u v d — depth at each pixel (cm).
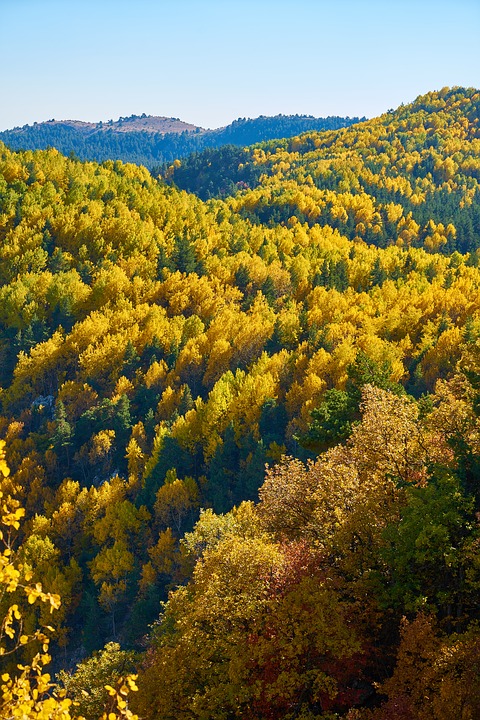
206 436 9588
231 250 18562
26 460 10694
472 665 1634
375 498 2366
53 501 9862
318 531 2497
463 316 12825
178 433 9631
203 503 8800
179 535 8525
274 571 2200
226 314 13850
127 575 8156
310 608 1989
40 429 11600
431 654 1747
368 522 2225
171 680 2125
